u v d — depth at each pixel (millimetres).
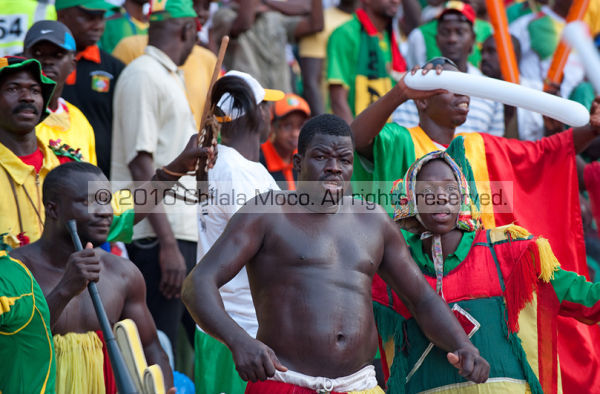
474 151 17453
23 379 12188
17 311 12094
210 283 11906
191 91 21891
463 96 17078
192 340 20797
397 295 13500
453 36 22938
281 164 22922
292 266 12195
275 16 24859
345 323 12062
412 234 14523
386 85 24875
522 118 22797
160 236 18812
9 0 18406
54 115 17062
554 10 27719
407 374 14094
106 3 20234
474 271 14188
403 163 17000
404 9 29359
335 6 25922
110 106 20453
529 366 13781
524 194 17734
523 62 27672
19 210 15070
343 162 12344
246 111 16078
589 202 23859
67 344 12938
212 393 15398
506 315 14016
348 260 12383
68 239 13367
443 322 12805
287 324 12008
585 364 16500
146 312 14125
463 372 12398
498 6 21516
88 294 13336
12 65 14812
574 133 17562
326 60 24984
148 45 20422
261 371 11180
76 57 20250
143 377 11328
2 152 15086
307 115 22938
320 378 11852
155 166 19766
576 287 14117
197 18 21812
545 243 14156
